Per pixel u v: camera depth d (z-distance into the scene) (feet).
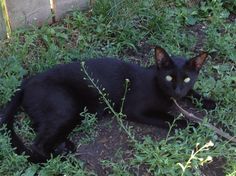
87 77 3.12
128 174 2.82
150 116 3.24
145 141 2.99
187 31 4.01
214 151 2.95
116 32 3.81
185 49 3.83
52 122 2.96
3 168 2.81
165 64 3.10
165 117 3.24
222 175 2.94
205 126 3.09
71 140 3.10
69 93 3.07
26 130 3.08
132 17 3.91
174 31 3.89
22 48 3.55
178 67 3.08
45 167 2.81
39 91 3.05
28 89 3.10
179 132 3.09
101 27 3.80
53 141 2.96
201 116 3.35
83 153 3.01
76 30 3.83
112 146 3.07
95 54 3.63
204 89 3.48
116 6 3.86
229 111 3.32
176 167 2.83
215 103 3.39
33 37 3.61
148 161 2.88
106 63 3.24
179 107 3.20
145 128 3.22
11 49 3.54
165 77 3.10
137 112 3.19
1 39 3.65
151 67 3.34
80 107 3.11
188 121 3.24
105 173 2.89
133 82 3.22
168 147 2.91
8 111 3.06
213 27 3.99
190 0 4.25
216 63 3.76
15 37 3.58
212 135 3.05
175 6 4.19
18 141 2.93
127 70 3.25
